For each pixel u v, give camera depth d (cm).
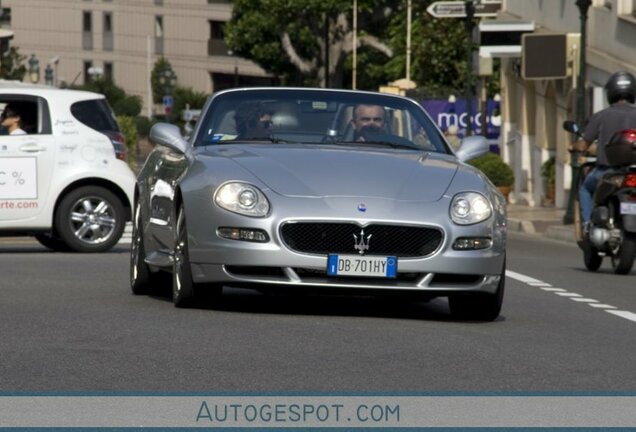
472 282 2598
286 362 2078
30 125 4534
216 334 2339
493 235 2611
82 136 4553
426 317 2747
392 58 18188
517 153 10231
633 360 2234
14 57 17425
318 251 2542
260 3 18762
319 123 2897
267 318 2567
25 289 3089
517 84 10300
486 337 2428
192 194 2627
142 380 1925
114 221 4588
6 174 4484
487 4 10262
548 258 4941
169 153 2980
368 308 2866
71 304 2773
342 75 19400
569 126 4325
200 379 1936
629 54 7931
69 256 4347
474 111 11950
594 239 4144
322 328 2439
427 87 13488
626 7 8100
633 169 4088
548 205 9369
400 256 2547
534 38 8606
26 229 4512
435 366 2083
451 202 2598
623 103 4247
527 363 2147
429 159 2766
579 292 3481
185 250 2638
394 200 2572
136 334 2330
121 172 4581
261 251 2536
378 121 2912
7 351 2147
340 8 17700
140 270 3006
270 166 2639
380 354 2172
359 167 2653
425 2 15488
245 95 2958
